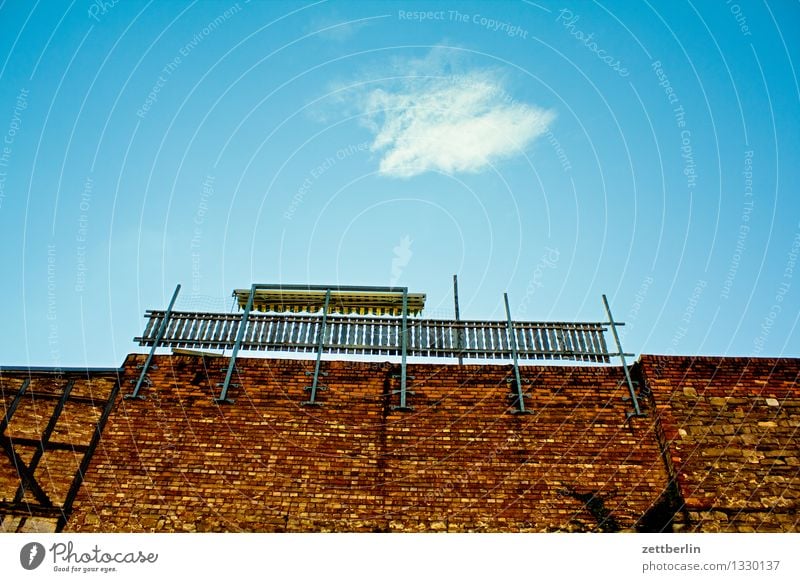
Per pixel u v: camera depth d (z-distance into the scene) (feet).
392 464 25.72
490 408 27.58
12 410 25.98
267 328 30.22
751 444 25.70
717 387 27.53
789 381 27.76
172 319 30.12
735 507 23.90
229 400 27.30
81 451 25.50
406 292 32.86
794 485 24.48
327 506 24.50
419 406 27.61
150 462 25.40
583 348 29.78
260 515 24.16
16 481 24.35
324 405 27.50
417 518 24.26
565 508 24.49
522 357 29.58
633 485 25.08
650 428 26.76
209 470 25.30
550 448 26.22
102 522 23.67
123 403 27.02
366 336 30.32
